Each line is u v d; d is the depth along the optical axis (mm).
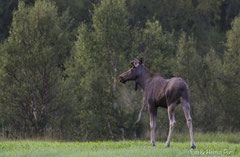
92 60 92875
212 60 110812
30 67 82375
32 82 83375
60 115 89500
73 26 164000
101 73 92000
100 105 84000
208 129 100000
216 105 104125
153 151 30719
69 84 91938
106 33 91812
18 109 83562
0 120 87312
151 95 37531
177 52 106062
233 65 106125
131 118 82562
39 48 84438
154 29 97062
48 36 86812
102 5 94938
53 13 89188
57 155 31297
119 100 93188
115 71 90000
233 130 101812
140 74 39469
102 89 85125
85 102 86750
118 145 38438
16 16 86062
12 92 81312
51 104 87062
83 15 179375
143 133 86938
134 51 94500
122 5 97312
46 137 69250
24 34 84500
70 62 104312
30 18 85938
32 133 76938
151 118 37719
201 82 103750
